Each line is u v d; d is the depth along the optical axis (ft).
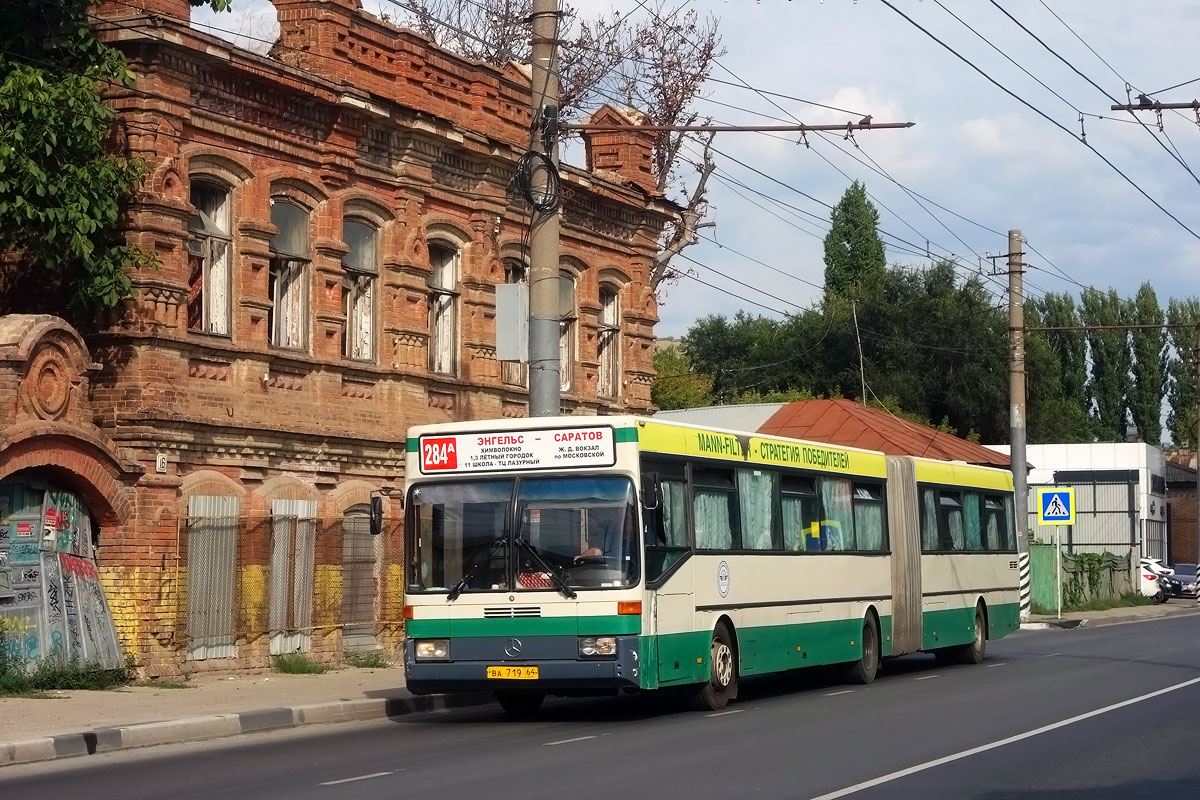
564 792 39.29
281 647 76.79
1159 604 188.34
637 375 108.58
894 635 80.59
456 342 91.30
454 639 57.26
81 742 49.52
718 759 46.01
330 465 80.38
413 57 86.17
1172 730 53.52
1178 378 310.45
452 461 58.75
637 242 108.88
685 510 61.05
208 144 72.23
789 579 69.62
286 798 39.01
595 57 153.89
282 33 81.20
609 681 55.67
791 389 238.89
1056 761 45.44
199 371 71.92
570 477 57.41
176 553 69.72
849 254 272.31
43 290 70.18
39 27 65.72
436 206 88.84
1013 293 132.46
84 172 64.64
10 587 63.05
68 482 65.98
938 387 241.35
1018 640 115.55
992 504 98.53
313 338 79.10
